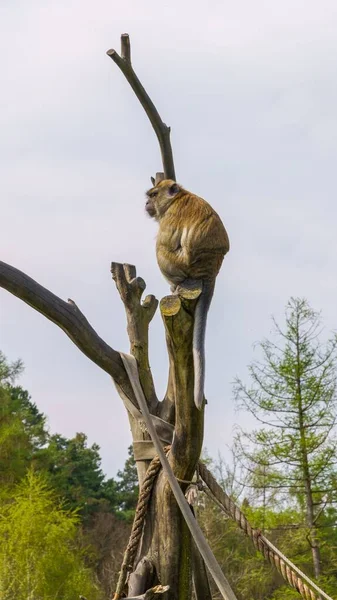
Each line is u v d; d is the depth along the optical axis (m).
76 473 62.56
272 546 11.26
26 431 60.53
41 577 34.34
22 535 34.69
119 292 12.10
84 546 48.94
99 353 11.21
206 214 12.91
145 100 12.37
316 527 29.23
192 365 10.60
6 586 34.00
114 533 54.00
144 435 11.52
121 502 63.69
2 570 34.25
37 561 34.50
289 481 29.28
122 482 67.81
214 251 12.59
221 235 12.80
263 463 29.27
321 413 29.00
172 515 10.96
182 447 10.82
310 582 10.99
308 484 29.19
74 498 58.56
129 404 11.50
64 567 34.91
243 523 11.42
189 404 10.65
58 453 61.47
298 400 28.98
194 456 10.85
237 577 37.38
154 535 11.04
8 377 59.34
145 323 12.02
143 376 11.73
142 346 11.86
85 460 63.72
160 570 10.92
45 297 10.98
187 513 10.48
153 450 11.38
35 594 34.31
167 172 12.77
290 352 29.23
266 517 29.98
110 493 62.97
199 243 12.59
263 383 29.36
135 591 10.87
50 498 38.62
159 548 10.96
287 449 29.03
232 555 39.69
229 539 40.62
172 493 10.95
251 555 39.59
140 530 11.12
